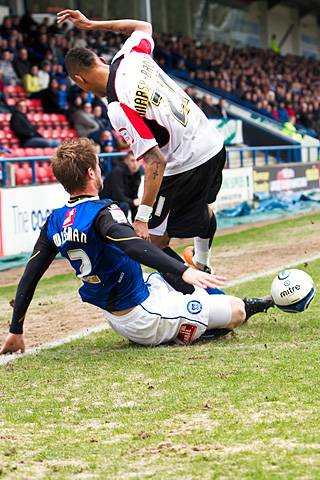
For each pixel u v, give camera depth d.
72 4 34.47
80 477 4.05
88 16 35.22
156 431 4.70
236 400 5.19
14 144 23.34
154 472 4.05
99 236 6.37
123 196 16.95
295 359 6.17
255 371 5.87
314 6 49.88
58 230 6.54
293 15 49.91
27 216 16.61
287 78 42.12
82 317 9.05
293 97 40.47
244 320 7.21
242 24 46.09
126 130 6.98
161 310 6.80
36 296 11.02
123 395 5.49
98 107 26.00
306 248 14.61
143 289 6.81
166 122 7.13
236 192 23.38
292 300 7.18
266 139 34.56
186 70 36.78
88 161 6.44
